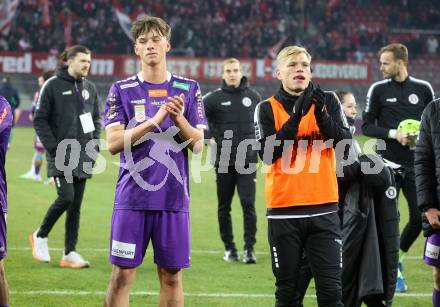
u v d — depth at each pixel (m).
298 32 48.38
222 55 46.28
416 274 10.81
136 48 6.95
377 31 49.88
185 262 6.80
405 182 10.18
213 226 14.62
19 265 10.81
